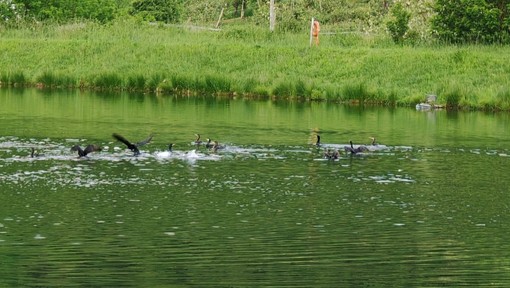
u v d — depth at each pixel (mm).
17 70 53438
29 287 14875
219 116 38562
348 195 22062
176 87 50094
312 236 18156
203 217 19562
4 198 21047
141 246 17281
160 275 15555
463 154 28719
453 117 40000
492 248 17484
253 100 46750
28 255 16625
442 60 48375
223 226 18844
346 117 39188
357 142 31203
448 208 20828
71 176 23750
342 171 25297
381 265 16297
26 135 31141
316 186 23125
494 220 19734
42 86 52031
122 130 33156
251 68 51406
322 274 15750
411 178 24406
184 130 33562
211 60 52688
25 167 24844
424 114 41250
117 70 52594
